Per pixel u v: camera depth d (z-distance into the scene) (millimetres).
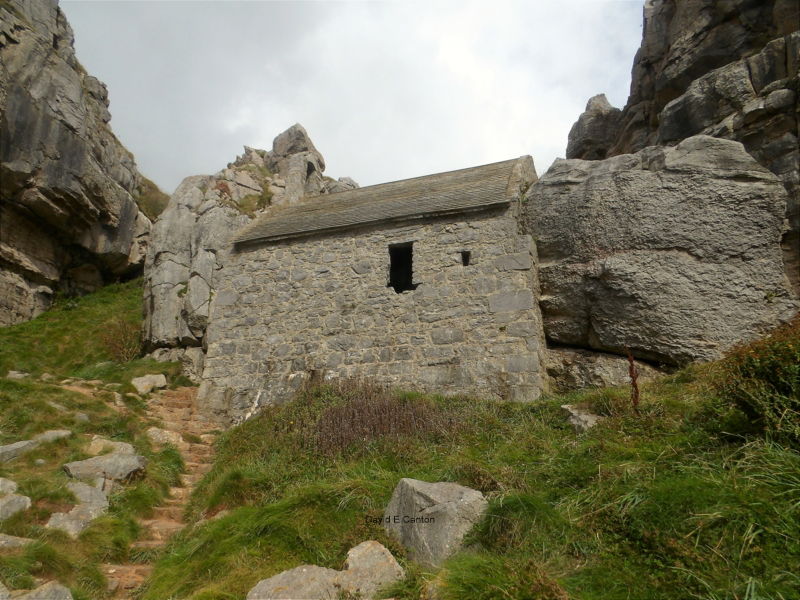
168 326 13766
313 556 4754
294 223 12828
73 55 19141
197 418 10938
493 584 3557
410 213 11336
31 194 15227
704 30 13539
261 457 7656
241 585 4359
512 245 10430
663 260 9602
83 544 5473
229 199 17250
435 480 5645
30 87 15227
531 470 5672
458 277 10594
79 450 7441
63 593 4551
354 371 10664
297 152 24844
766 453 4375
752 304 8953
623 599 3428
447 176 13703
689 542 3744
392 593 3832
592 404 7180
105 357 14445
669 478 4523
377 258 11414
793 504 3816
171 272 14484
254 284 12242
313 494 5445
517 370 9523
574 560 3963
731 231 9328
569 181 11008
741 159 9656
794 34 10719
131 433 8781
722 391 5469
